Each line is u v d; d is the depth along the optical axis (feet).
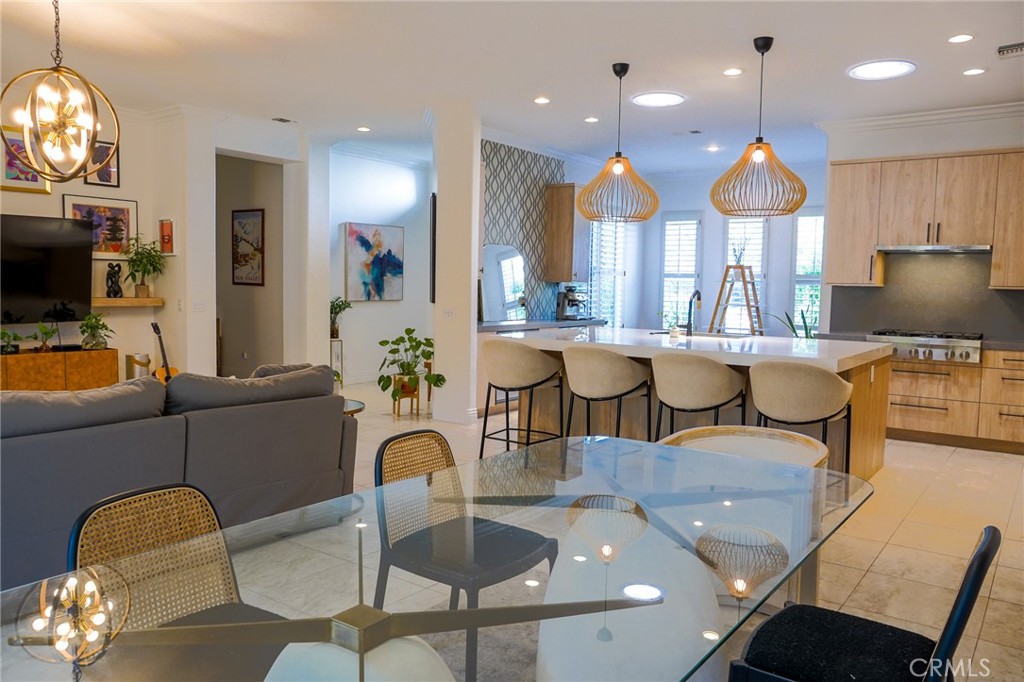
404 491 7.84
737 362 14.23
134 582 5.52
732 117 21.66
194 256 22.41
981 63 15.87
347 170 28.86
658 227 33.99
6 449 8.58
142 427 9.81
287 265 26.71
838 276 21.57
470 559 5.99
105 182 21.94
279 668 4.37
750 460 9.21
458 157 21.24
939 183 19.83
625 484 8.07
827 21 13.51
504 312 26.40
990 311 20.47
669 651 4.64
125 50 16.30
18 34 15.29
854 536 12.66
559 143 26.48
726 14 13.29
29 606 5.12
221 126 22.90
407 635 4.80
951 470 17.22
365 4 13.26
